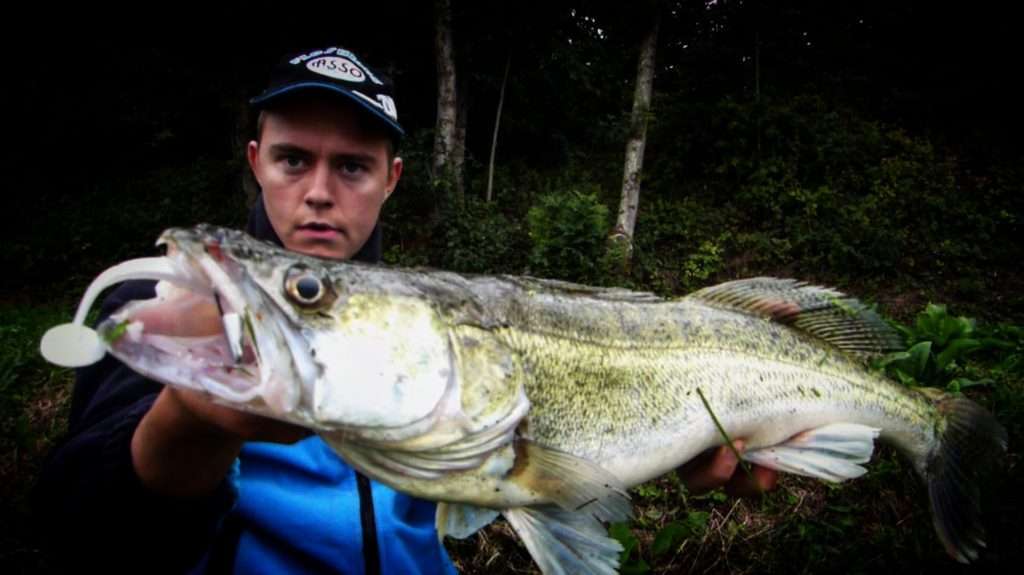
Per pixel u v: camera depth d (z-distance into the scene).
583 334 0.69
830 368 0.91
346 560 0.67
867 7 5.47
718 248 3.84
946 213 3.93
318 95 0.70
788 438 0.87
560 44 5.03
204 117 4.98
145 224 4.28
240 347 0.44
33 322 2.62
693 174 4.75
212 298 0.46
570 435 0.65
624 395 0.70
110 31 4.26
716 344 0.81
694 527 1.14
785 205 4.15
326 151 0.72
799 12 5.38
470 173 4.97
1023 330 2.16
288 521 0.65
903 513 1.19
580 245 3.35
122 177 5.05
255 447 0.65
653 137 5.04
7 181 4.62
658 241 4.07
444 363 0.55
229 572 0.63
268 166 0.73
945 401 1.03
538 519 0.63
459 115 4.85
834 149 4.41
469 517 0.66
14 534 1.10
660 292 3.58
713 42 5.44
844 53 5.50
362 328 0.51
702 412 0.76
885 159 4.41
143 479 0.46
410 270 0.58
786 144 4.46
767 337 0.87
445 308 0.57
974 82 5.09
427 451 0.55
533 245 3.65
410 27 4.71
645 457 0.71
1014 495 1.10
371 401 0.51
